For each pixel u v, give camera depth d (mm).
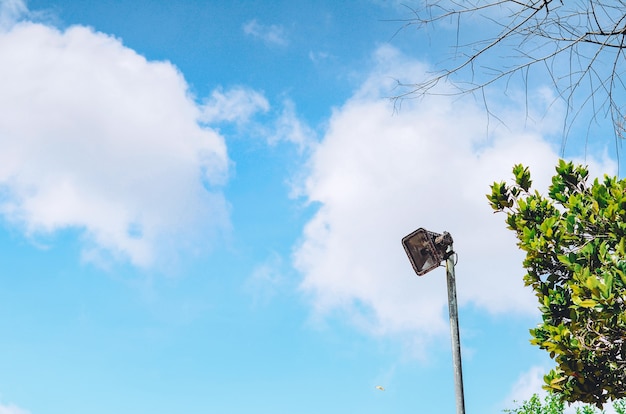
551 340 8023
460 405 7633
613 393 7949
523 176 8914
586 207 8023
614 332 7211
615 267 7047
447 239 8062
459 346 7844
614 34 3268
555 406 13328
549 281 8430
